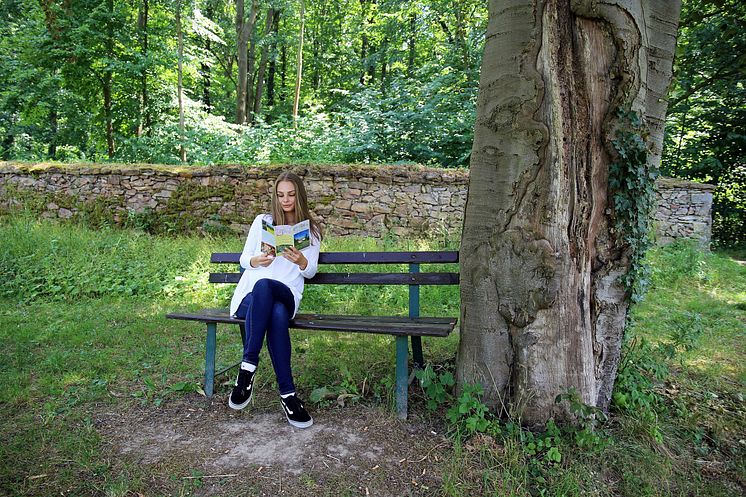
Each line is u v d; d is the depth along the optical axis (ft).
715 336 15.39
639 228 8.96
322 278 11.16
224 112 67.36
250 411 9.88
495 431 8.61
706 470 8.58
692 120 44.42
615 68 8.48
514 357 8.93
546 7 8.32
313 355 12.62
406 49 61.82
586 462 8.18
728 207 44.50
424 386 9.55
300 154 36.86
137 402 10.19
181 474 7.72
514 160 8.63
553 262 8.50
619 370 10.23
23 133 55.47
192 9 41.22
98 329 14.69
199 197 28.81
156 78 44.65
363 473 7.80
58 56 40.42
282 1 51.70
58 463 7.86
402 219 29.19
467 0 44.29
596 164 8.73
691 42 27.50
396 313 17.22
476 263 9.19
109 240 23.73
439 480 7.68
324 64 67.26
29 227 24.62
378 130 38.88
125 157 42.70
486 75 9.02
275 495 7.27
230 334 14.62
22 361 12.00
